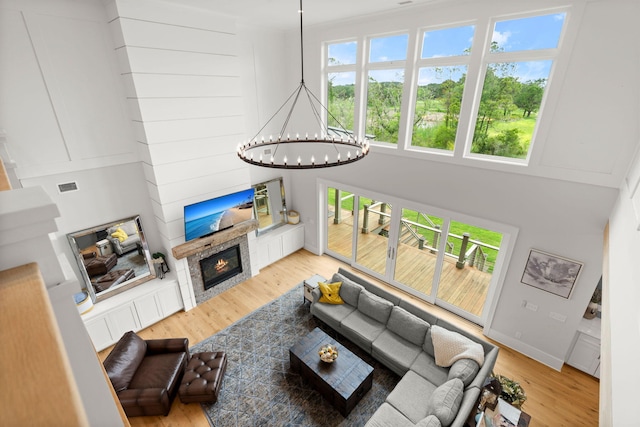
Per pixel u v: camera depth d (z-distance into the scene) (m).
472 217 4.89
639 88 3.29
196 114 5.11
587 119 3.65
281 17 5.27
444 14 4.41
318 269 7.23
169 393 3.99
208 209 5.45
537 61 3.98
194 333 5.36
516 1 3.82
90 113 4.43
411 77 4.99
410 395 3.86
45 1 3.82
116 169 4.86
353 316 5.19
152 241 5.54
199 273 5.87
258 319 5.67
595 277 4.04
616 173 3.59
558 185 4.03
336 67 5.96
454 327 4.47
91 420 0.85
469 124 4.60
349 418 3.99
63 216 4.52
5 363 0.41
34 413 0.35
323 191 7.16
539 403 4.20
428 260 6.62
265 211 7.24
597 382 4.46
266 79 6.41
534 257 4.43
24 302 0.52
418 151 5.24
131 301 5.09
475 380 3.72
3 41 3.67
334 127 6.51
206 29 4.93
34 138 4.07
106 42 4.37
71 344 0.77
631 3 3.16
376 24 5.11
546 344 4.70
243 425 3.92
